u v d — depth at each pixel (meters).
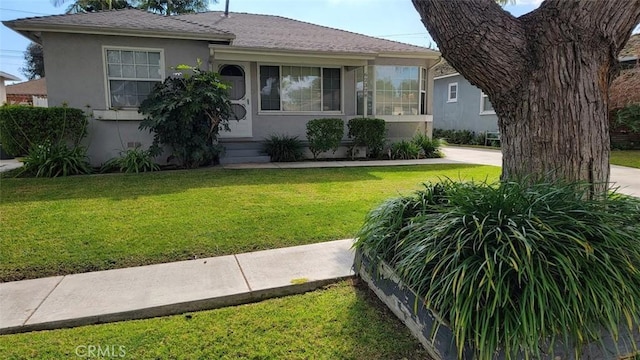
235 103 10.21
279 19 13.85
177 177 7.17
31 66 31.45
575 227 2.05
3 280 2.99
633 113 12.27
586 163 2.44
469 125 18.67
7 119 7.47
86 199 5.36
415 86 11.80
